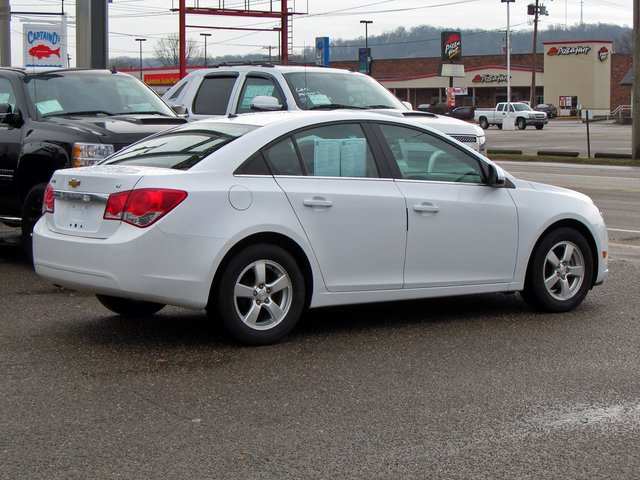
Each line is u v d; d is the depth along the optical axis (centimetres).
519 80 9000
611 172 2588
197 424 530
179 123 1062
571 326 771
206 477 457
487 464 477
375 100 1330
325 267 709
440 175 769
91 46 2025
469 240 768
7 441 502
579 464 479
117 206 657
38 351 682
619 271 1020
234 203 669
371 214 723
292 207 691
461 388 601
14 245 1212
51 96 1094
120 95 1147
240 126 730
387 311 825
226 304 671
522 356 678
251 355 671
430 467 471
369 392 591
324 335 733
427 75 9350
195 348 689
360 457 484
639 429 530
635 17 3030
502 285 791
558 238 810
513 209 787
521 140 4691
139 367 640
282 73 1302
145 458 480
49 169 1008
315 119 725
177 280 650
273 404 566
